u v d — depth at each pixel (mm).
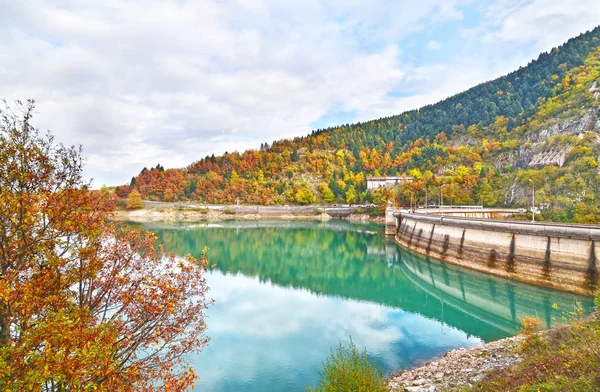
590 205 94125
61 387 8703
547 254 41312
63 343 8172
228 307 39969
